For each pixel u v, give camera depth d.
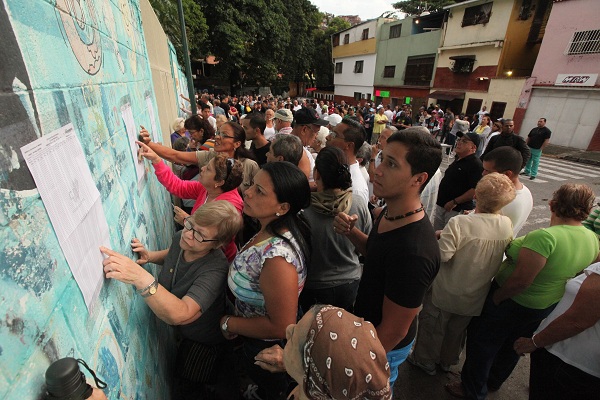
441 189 3.37
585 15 11.60
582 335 1.36
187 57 6.59
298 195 1.35
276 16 21.06
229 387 1.78
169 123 5.17
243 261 1.38
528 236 1.74
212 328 1.56
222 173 1.98
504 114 15.01
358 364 0.69
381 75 24.78
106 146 1.15
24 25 0.62
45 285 0.61
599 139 11.61
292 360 0.81
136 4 2.66
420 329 2.28
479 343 1.96
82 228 0.80
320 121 3.29
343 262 1.88
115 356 0.95
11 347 0.49
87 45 1.05
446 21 18.14
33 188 0.60
